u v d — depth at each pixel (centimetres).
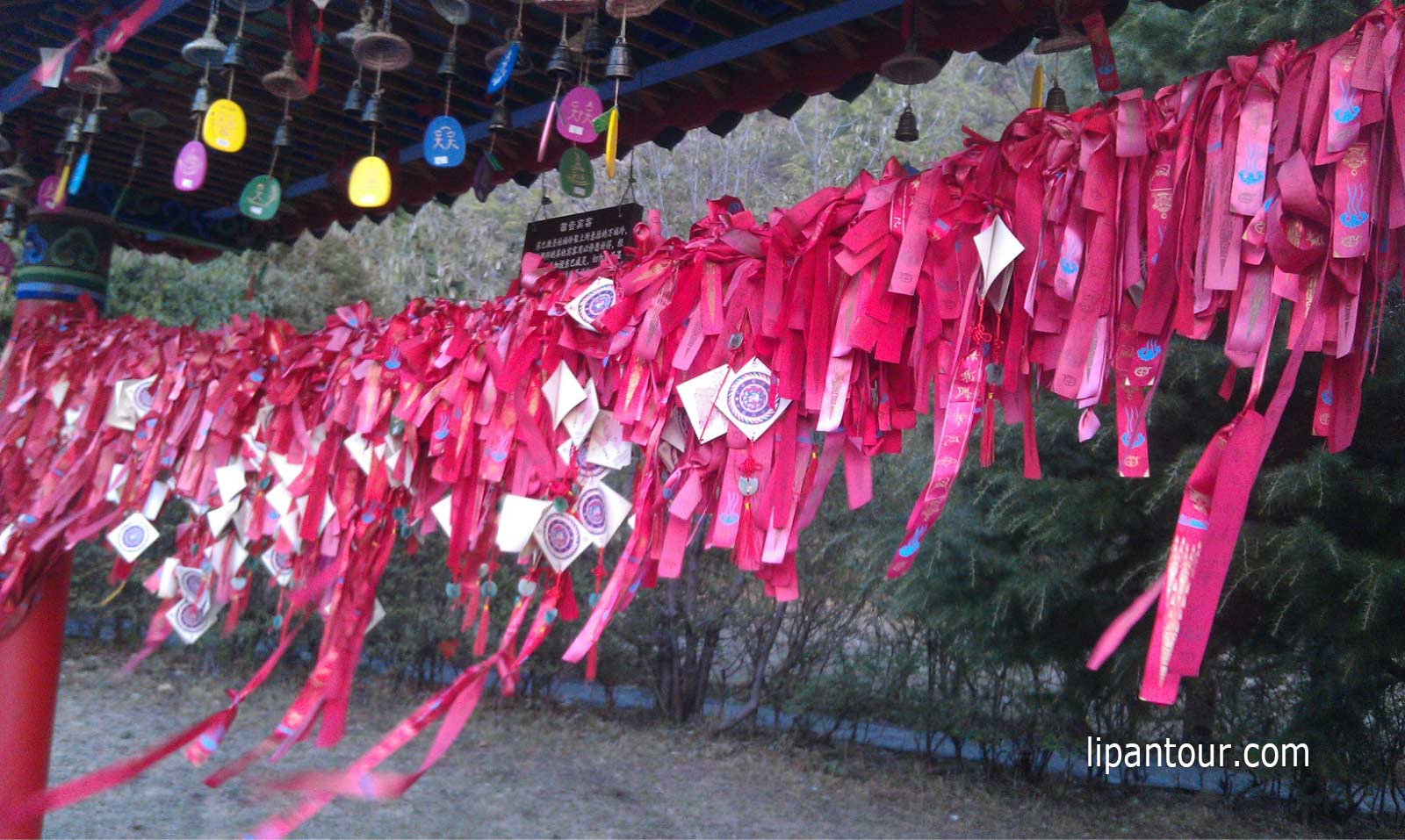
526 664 625
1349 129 78
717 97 220
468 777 495
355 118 248
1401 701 447
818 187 728
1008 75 887
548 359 128
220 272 817
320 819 422
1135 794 513
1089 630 432
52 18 210
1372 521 351
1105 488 395
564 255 189
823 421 102
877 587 532
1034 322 97
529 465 130
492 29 190
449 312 143
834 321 105
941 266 98
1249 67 85
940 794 507
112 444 210
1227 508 78
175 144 269
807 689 570
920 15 175
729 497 109
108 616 748
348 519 158
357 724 583
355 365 156
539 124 238
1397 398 351
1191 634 77
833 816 465
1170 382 368
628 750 559
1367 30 78
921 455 480
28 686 229
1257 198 82
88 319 237
